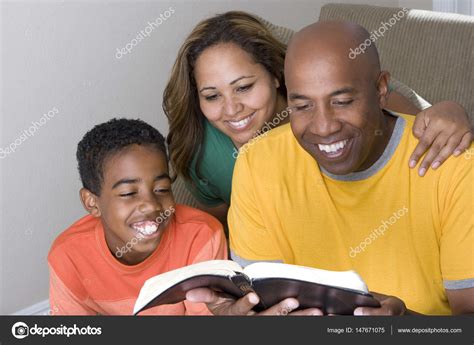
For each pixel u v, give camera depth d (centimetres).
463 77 201
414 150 133
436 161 131
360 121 127
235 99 173
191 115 183
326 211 140
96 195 165
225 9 268
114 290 169
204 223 168
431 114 136
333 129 127
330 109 127
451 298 134
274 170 143
